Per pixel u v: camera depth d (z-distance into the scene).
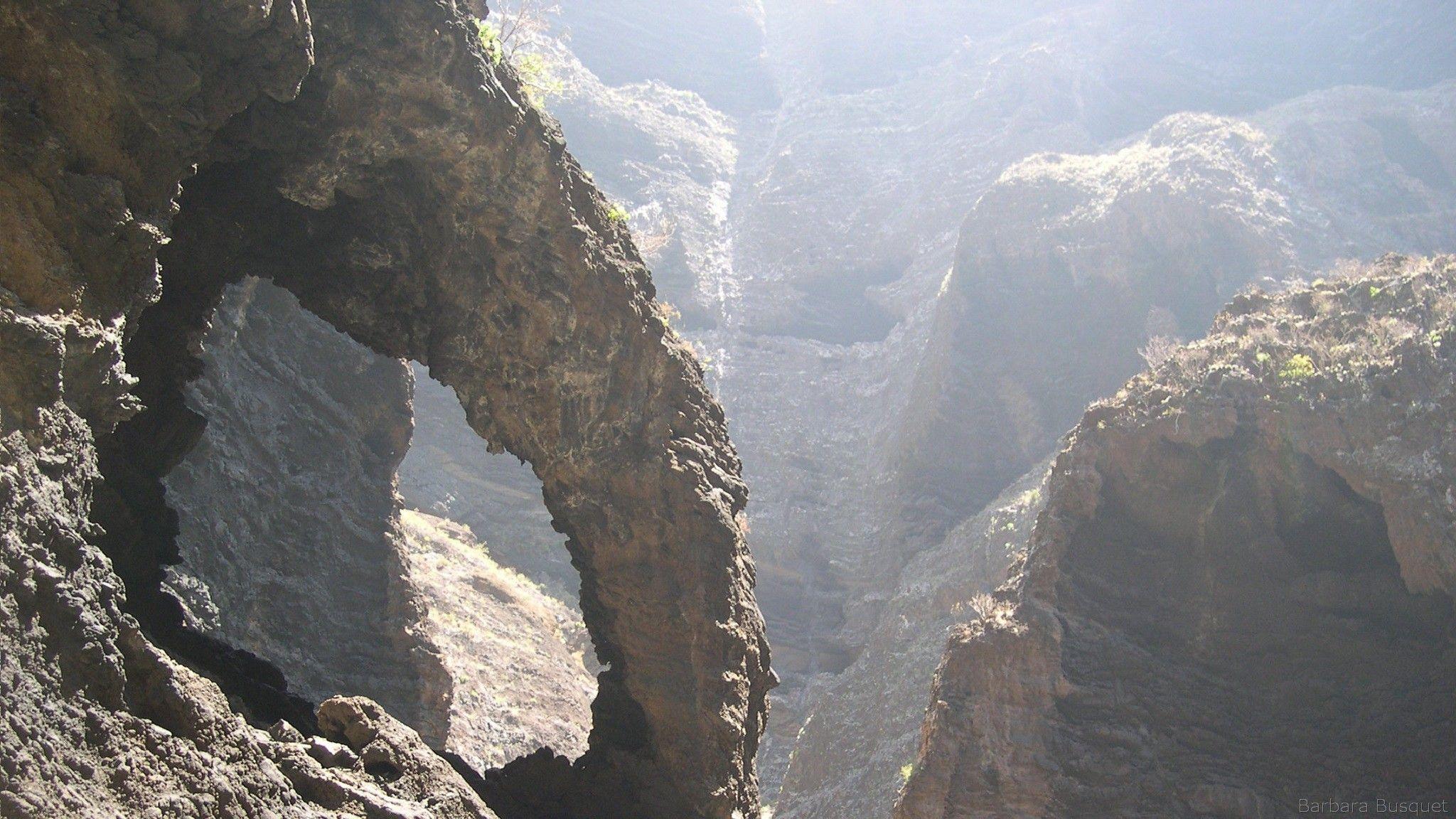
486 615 50.75
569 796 19.50
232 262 18.05
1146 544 38.53
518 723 42.62
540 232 18.28
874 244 95.44
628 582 19.34
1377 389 35.88
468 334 18.75
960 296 75.00
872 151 105.38
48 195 10.41
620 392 19.22
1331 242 70.69
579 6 118.50
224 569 27.19
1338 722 33.75
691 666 19.09
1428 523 33.56
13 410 9.12
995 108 100.25
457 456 69.81
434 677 32.38
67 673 8.69
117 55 11.16
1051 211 74.44
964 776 36.47
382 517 33.31
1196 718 34.91
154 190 11.73
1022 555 41.28
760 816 20.69
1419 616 34.38
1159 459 38.66
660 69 117.75
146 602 15.79
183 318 17.80
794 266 94.31
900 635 57.31
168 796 8.50
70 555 9.22
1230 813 32.72
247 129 15.60
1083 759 34.97
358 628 31.11
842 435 80.94
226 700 10.60
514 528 67.81
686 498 19.41
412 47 16.00
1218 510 37.50
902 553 68.81
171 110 11.72
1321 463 36.16
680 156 105.31
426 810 10.81
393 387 34.59
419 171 17.58
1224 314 43.12
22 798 7.32
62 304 10.18
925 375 74.75
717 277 93.69
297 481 30.94
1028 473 67.00
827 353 86.81
